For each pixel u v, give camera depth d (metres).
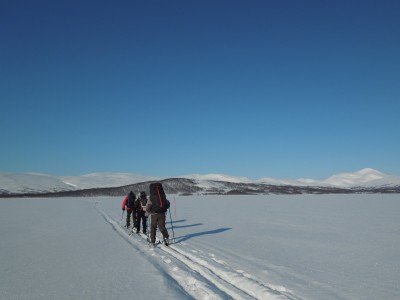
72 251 11.88
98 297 6.63
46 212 34.94
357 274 8.23
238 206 42.41
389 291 6.90
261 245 12.56
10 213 33.34
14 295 6.92
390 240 13.66
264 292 6.66
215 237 14.84
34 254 11.41
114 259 10.31
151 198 12.76
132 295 6.69
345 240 13.72
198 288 7.10
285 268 8.81
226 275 8.07
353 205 41.78
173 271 8.59
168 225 20.70
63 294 6.91
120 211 36.59
